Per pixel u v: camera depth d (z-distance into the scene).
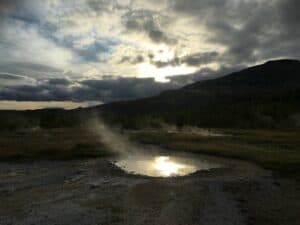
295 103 147.75
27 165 31.69
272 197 20.86
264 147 48.00
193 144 51.84
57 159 35.69
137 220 15.91
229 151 42.91
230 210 17.83
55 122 108.44
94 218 16.14
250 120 126.12
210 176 27.81
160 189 22.55
